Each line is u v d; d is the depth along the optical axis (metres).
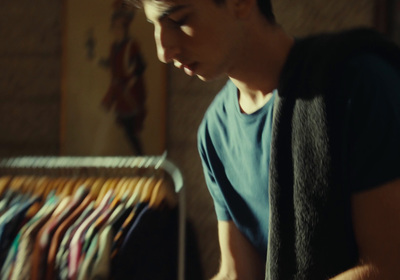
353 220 0.97
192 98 3.12
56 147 3.25
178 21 1.02
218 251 3.04
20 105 3.30
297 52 1.09
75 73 3.19
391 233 0.91
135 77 3.13
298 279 1.02
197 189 3.09
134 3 1.09
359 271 0.94
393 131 0.92
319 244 0.99
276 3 3.00
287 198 1.05
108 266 1.55
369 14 2.88
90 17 3.19
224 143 1.27
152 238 1.55
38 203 1.85
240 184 1.26
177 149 3.12
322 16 2.95
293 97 1.05
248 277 1.32
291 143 1.04
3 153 3.29
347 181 0.97
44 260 1.70
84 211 1.73
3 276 1.75
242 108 1.22
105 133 3.15
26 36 3.30
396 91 0.96
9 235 1.78
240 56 1.09
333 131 0.97
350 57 0.99
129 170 1.83
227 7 1.03
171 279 1.56
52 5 3.28
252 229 1.28
